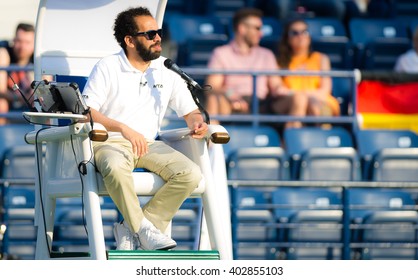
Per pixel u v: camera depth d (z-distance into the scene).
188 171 20.48
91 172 19.94
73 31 22.69
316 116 35.69
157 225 20.55
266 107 36.53
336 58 40.22
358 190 32.62
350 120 35.62
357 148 35.19
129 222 20.08
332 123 36.84
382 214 30.80
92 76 21.00
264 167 32.47
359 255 31.14
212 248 20.84
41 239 21.36
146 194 20.66
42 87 20.14
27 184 28.95
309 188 32.56
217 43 39.38
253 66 37.69
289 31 37.97
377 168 33.19
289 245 29.95
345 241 29.11
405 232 31.19
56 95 20.03
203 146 21.00
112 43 22.83
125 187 19.92
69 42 22.66
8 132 33.34
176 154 20.84
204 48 39.34
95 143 20.61
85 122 19.89
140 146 19.97
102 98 20.91
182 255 19.97
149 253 19.78
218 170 21.36
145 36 20.91
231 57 37.66
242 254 30.62
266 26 42.03
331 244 29.72
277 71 34.56
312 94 36.56
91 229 19.73
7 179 28.77
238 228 30.72
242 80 36.56
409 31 43.03
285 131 34.91
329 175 32.72
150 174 20.66
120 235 20.50
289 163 33.03
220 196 21.30
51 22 22.64
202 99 36.09
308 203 31.83
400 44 40.78
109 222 29.64
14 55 35.97
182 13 44.25
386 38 41.84
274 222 30.95
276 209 31.78
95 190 19.91
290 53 38.00
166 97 21.44
